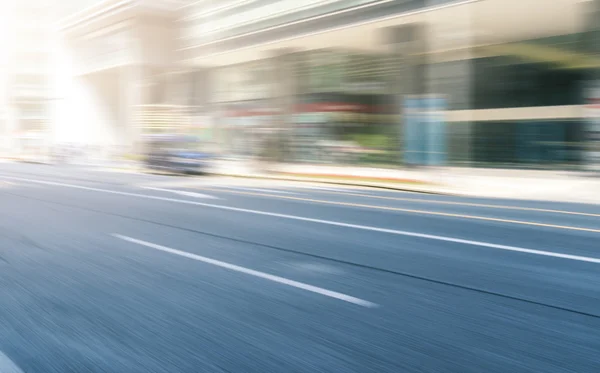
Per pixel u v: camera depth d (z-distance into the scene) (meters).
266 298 5.20
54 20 50.53
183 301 5.11
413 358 3.78
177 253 7.20
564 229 9.02
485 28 20.45
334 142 25.88
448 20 19.92
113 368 3.64
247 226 9.38
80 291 5.45
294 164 26.88
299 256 7.02
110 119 49.53
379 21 20.64
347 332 4.28
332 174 21.23
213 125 33.34
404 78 22.31
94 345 4.04
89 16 42.78
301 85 27.55
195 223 9.71
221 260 6.79
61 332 4.32
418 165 21.44
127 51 40.22
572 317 4.64
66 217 10.49
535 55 21.09
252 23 26.78
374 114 23.91
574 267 6.41
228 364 3.69
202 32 30.95
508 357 3.79
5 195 14.73
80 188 16.95
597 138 19.17
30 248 7.55
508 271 6.23
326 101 26.25
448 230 8.94
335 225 9.46
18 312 4.82
